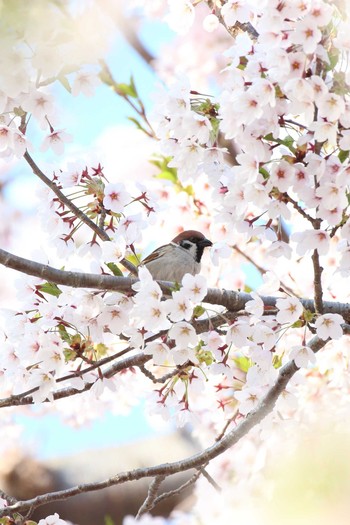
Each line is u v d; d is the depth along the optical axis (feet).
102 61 40.27
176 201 41.63
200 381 30.04
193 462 31.22
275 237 27.89
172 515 46.60
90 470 58.90
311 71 25.00
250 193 25.77
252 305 27.81
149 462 59.06
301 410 38.11
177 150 28.14
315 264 27.32
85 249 30.50
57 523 30.91
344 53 25.13
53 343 28.60
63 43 24.36
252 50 25.91
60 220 30.37
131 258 33.83
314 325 27.86
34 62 24.99
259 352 28.63
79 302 28.94
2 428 49.39
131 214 30.14
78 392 30.68
